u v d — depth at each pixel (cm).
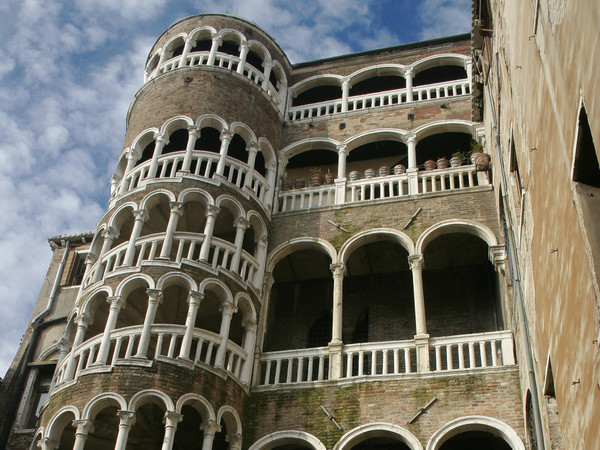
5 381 2812
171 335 2156
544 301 1340
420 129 2897
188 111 2730
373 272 2742
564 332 1134
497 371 2042
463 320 2544
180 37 3158
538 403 1571
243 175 2691
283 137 3059
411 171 2711
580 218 947
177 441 2277
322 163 3172
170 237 2319
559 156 1052
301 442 2088
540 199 1288
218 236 2717
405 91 3106
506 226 2191
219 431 2052
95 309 2264
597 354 912
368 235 2519
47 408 2083
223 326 2217
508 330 2128
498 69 1989
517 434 1905
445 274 2675
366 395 2103
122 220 2483
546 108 1139
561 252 1103
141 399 1964
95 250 2512
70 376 2105
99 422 2098
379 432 2022
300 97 3406
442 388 2053
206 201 2455
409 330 2559
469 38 3284
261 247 2569
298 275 2794
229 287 2298
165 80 2908
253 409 2181
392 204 2605
